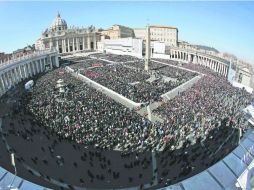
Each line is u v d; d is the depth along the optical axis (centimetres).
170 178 3256
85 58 14525
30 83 7156
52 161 3572
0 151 3628
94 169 3447
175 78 9025
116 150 3866
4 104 5944
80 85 7369
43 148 3847
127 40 16725
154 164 3581
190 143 4069
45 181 3125
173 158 3691
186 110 5306
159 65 12050
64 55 16425
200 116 4984
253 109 4016
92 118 4697
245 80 10106
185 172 3338
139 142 4059
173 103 5784
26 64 9875
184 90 7100
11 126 4484
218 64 12725
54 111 4984
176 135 4300
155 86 7631
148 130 4459
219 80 8719
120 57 14912
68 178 3228
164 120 4934
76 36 18788
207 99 6069
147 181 3225
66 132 4241
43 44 16912
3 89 7688
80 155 3722
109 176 3312
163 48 16138
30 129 4375
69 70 10406
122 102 6125
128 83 7850
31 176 3178
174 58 16288
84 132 4231
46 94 6194
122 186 3136
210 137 4216
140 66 11556
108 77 8575
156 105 6034
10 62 8625
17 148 3794
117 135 4191
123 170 3444
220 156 3584
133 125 4556
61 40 17988
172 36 19712
